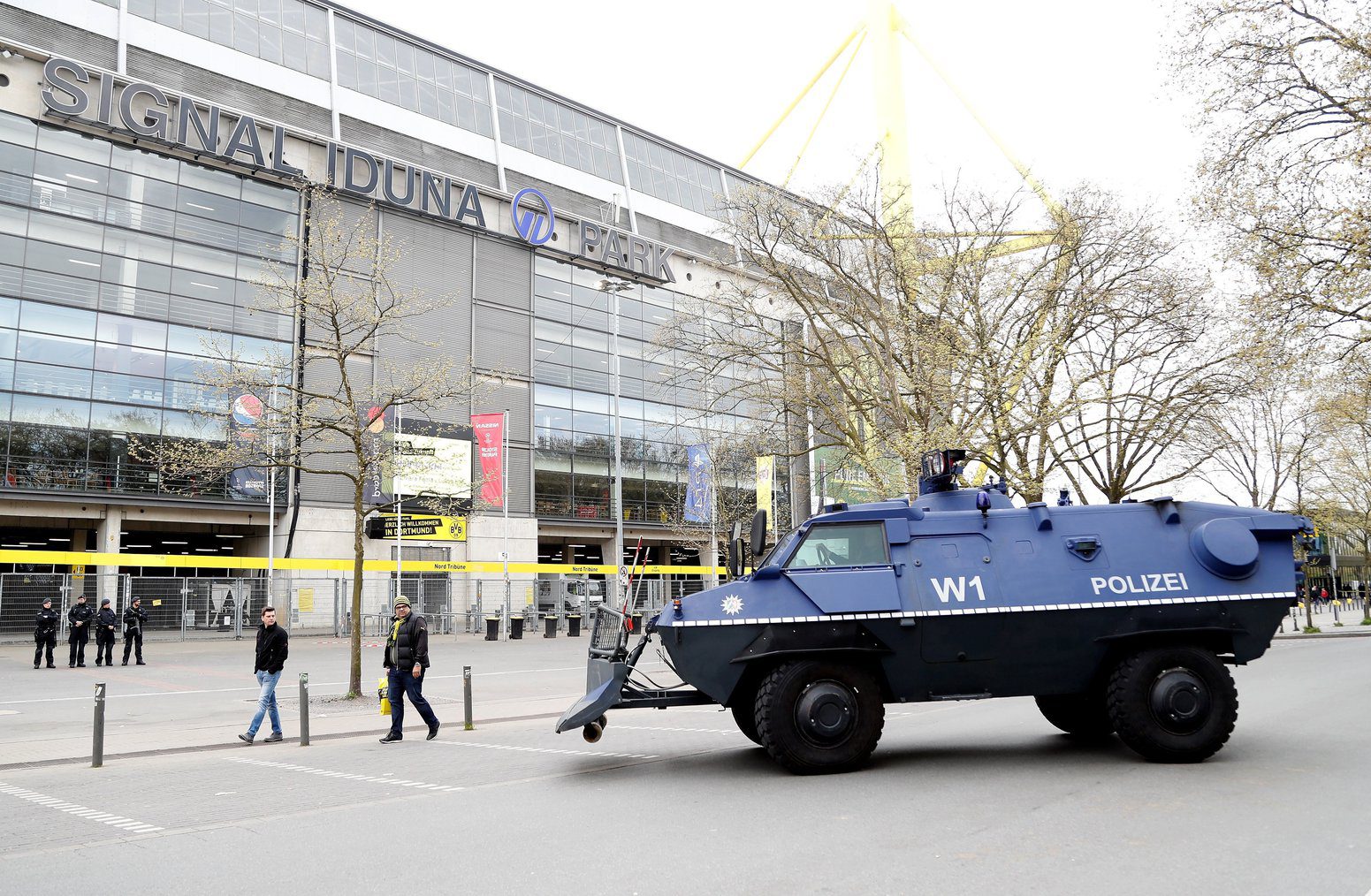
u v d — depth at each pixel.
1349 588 87.50
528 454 46.66
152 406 36.47
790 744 8.45
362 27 45.53
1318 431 39.03
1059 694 9.16
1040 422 23.39
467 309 45.25
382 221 42.94
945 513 9.38
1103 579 8.93
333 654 29.09
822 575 8.92
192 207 38.19
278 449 19.52
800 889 5.14
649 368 52.69
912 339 23.95
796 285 25.23
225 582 36.12
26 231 34.47
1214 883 5.05
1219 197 17.31
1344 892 4.86
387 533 40.41
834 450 31.17
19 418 33.84
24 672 23.05
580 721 8.91
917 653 8.82
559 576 49.34
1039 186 24.83
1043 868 5.40
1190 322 25.34
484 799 8.26
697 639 8.74
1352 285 15.98
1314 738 9.96
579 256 49.53
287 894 5.46
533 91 51.72
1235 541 8.98
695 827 6.71
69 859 6.49
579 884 5.43
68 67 34.94
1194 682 8.57
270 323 39.28
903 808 7.07
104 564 33.56
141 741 12.53
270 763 11.02
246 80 40.09
